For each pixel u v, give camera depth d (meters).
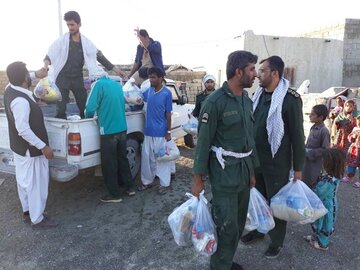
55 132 4.11
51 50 4.70
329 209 3.28
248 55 2.42
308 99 8.48
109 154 4.34
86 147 4.14
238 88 2.51
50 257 3.30
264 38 15.73
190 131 5.79
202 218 2.59
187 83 16.28
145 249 3.44
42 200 3.83
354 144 5.29
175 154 4.82
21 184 3.73
